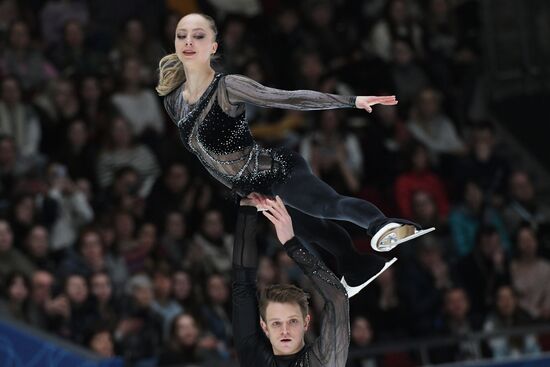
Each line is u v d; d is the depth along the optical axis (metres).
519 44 34.22
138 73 28.94
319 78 30.38
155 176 27.73
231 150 11.76
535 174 33.06
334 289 11.98
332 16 33.00
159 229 26.33
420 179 28.67
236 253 12.31
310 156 28.17
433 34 33.16
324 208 11.62
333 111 28.53
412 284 25.31
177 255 25.31
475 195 28.30
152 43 30.31
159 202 26.64
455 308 25.12
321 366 11.91
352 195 28.09
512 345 25.11
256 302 12.33
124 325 22.41
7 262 23.30
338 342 11.94
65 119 27.67
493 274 26.69
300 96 11.16
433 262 26.14
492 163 29.98
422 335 25.00
